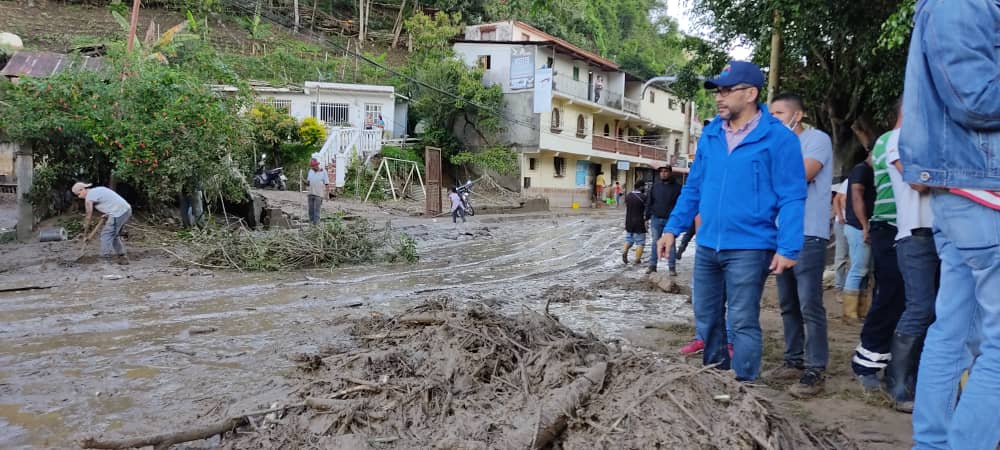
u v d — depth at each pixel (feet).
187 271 32.65
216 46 111.45
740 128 12.47
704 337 13.48
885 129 33.96
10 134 40.09
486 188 111.55
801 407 13.02
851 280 21.03
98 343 18.29
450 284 30.27
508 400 11.61
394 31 139.23
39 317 21.75
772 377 14.89
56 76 41.09
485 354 13.38
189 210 46.09
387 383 12.47
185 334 19.40
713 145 12.88
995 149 7.85
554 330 15.44
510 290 28.58
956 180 8.12
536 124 111.24
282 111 89.35
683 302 25.98
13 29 105.09
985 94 7.53
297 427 11.38
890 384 13.38
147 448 10.76
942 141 8.21
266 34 120.47
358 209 76.59
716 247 12.56
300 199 73.61
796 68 41.34
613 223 78.69
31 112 39.73
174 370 15.55
